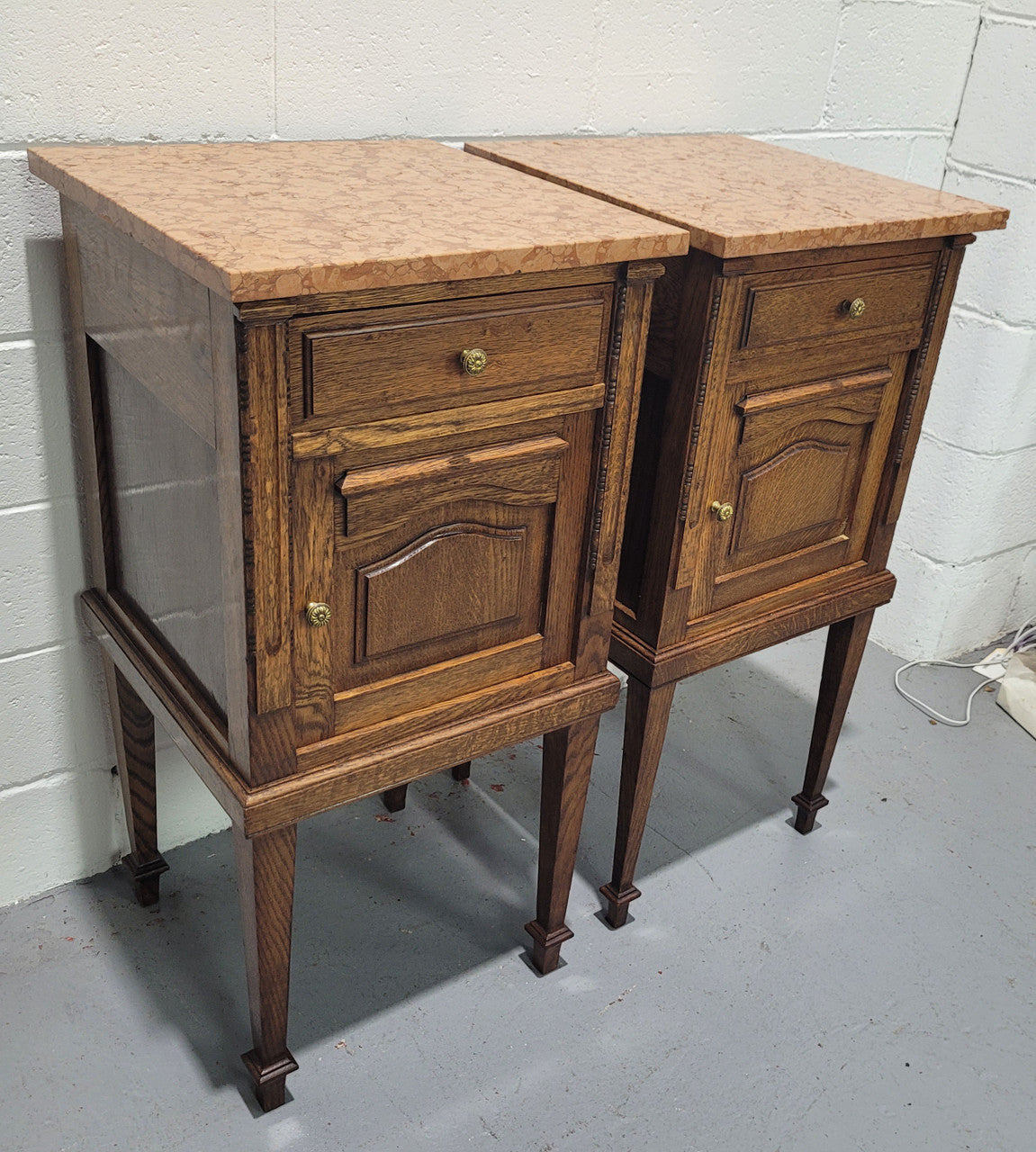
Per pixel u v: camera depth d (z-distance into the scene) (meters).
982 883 1.72
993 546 2.24
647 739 1.42
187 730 1.14
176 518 1.10
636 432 1.33
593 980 1.49
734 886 1.67
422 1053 1.37
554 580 1.20
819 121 1.85
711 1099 1.34
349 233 0.96
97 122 1.20
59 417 1.30
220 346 0.89
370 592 1.05
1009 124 1.95
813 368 1.32
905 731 2.08
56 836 1.53
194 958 1.46
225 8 1.22
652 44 1.59
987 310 2.02
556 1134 1.28
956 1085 1.39
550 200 1.15
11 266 1.20
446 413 1.02
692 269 1.18
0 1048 1.32
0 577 1.34
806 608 1.49
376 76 1.36
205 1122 1.26
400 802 1.75
